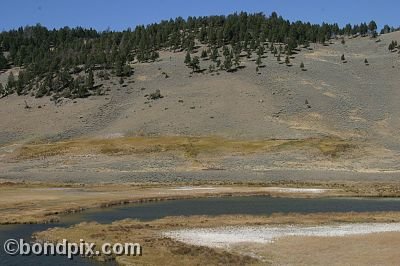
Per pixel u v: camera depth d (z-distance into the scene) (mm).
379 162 110375
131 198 71625
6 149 131625
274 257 33656
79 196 73500
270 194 79438
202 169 106250
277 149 119250
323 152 115938
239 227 46938
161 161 112750
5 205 62625
